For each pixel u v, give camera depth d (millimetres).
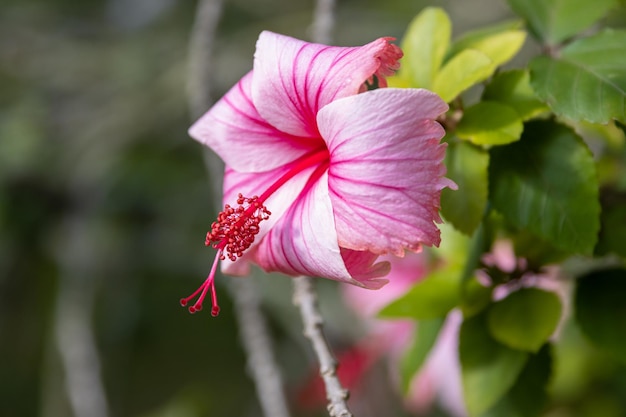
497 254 704
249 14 1365
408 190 574
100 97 1325
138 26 1425
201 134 639
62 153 1280
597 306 656
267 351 787
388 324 879
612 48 621
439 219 576
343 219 584
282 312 1070
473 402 652
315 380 1004
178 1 1423
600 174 730
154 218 1277
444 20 645
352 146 579
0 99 1324
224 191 640
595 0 642
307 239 594
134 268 1301
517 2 655
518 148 627
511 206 625
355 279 583
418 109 572
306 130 615
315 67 599
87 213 1252
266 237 614
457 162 622
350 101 577
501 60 638
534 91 617
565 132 625
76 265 1208
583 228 617
